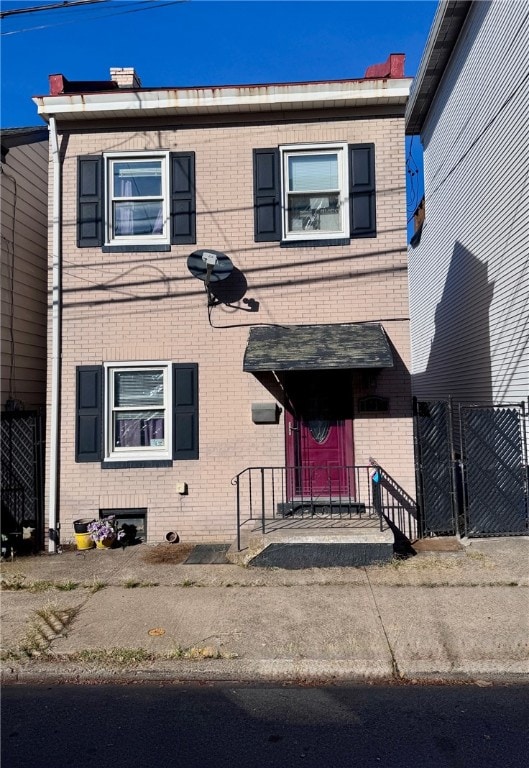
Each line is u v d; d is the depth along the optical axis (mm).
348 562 6387
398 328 7723
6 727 3604
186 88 7660
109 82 8883
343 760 3188
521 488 7375
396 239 7777
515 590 5613
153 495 7691
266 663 4266
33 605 5523
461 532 7520
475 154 10703
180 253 7902
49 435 7766
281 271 7832
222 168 7941
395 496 7543
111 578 6250
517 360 8742
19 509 7598
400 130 7836
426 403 7691
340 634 4699
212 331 7820
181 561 6785
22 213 9375
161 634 4781
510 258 9000
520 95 8477
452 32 11531
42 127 9672
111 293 7902
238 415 7734
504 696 3898
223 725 3584
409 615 5051
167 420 7848
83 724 3623
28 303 9531
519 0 8469
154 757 3246
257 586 5871
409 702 3832
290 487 7648
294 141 7902
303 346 7199
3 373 8695
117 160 8117
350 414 7750
